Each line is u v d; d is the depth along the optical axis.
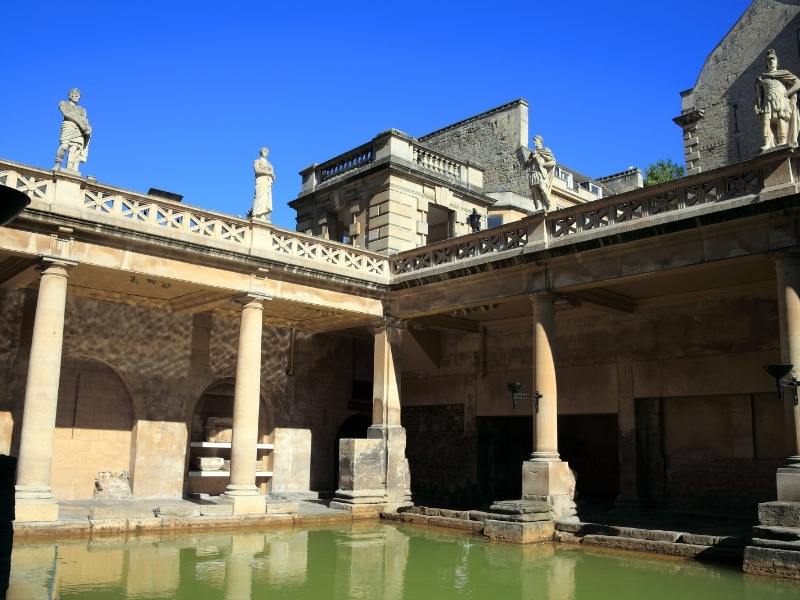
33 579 9.20
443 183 23.64
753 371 16.44
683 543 12.16
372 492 17.88
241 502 15.62
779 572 10.27
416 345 22.73
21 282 16.47
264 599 8.60
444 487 22.47
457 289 18.02
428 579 10.04
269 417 21.78
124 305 18.89
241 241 16.89
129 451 18.75
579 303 17.02
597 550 12.85
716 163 22.75
